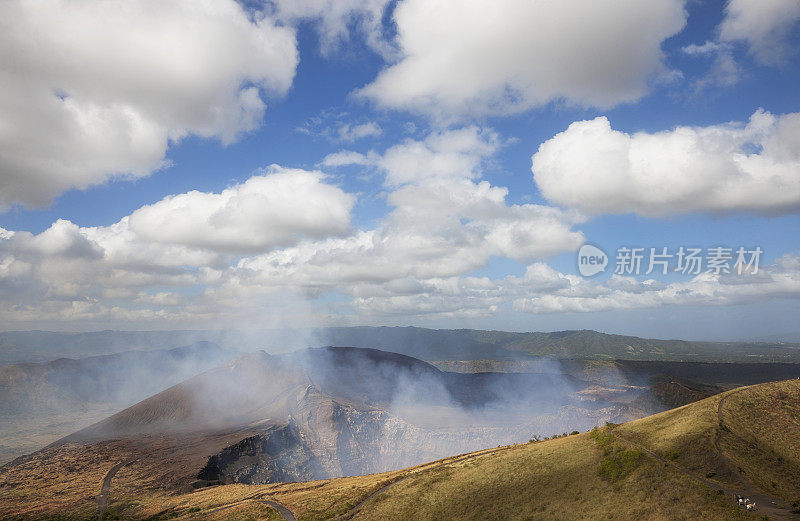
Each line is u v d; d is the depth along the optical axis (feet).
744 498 167.32
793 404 259.19
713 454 202.59
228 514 315.99
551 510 199.62
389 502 265.13
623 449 231.50
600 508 186.91
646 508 175.22
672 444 220.64
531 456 269.23
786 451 214.07
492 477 253.24
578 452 252.21
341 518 264.72
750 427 233.55
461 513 223.30
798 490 176.65
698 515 160.97
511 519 203.00
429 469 316.60
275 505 323.16
